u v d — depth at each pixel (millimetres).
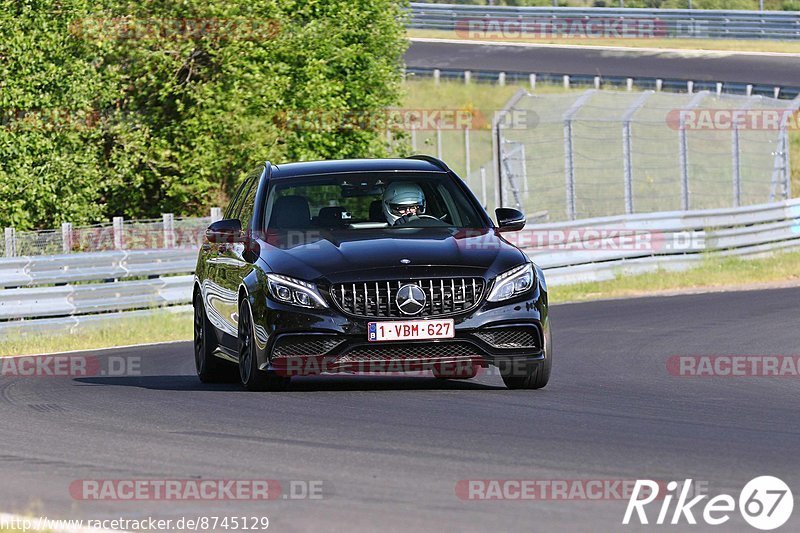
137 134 68750
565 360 35906
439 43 153625
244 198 31688
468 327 25906
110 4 69625
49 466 19547
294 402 25766
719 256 71625
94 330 49094
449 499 16406
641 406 25578
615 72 132000
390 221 29078
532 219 92312
